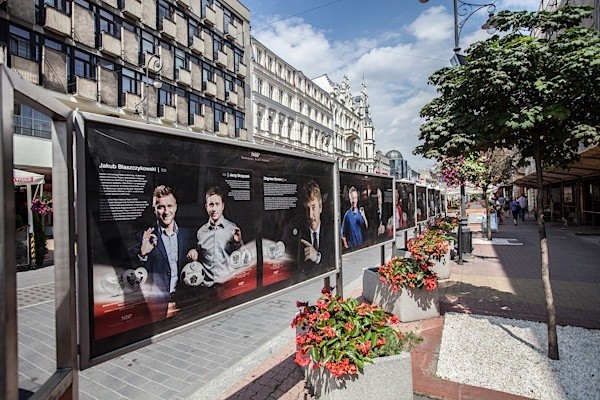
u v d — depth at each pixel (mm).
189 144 2408
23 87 1335
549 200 26047
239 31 28562
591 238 13797
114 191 1911
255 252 3031
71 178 1688
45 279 9547
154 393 3619
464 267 9000
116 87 17625
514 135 4031
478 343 4180
